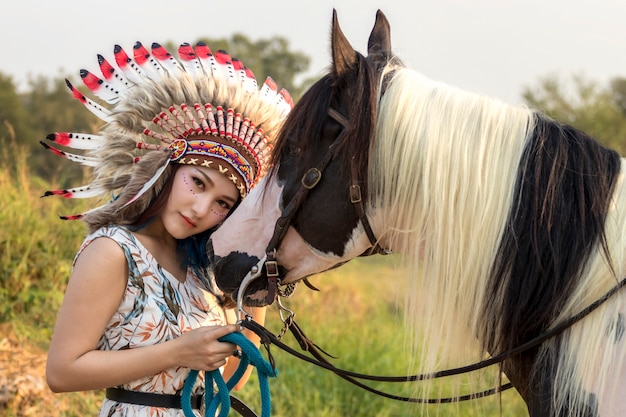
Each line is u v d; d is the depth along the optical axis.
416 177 1.93
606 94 16.83
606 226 1.83
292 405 4.41
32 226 5.27
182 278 2.17
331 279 6.94
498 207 1.88
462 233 1.90
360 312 6.64
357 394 4.67
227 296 2.23
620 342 1.79
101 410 2.09
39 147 14.13
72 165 7.07
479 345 2.03
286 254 2.10
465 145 1.91
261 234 2.11
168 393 2.06
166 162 2.07
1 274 4.86
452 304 1.95
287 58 26.58
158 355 1.96
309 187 2.01
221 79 2.21
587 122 15.62
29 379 3.88
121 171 2.21
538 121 1.96
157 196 2.12
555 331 1.84
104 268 1.98
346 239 2.04
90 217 2.11
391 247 2.06
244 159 2.13
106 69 2.25
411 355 2.06
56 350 1.98
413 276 2.02
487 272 1.90
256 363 2.01
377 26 2.23
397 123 1.94
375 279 8.23
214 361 1.98
